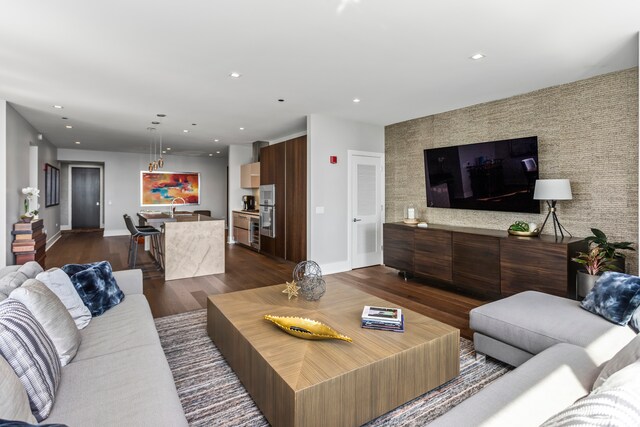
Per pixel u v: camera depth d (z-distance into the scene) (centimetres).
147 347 184
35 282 177
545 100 377
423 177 523
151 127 606
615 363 142
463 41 262
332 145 527
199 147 874
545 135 378
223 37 258
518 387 144
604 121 333
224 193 1126
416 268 470
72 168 1060
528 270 348
